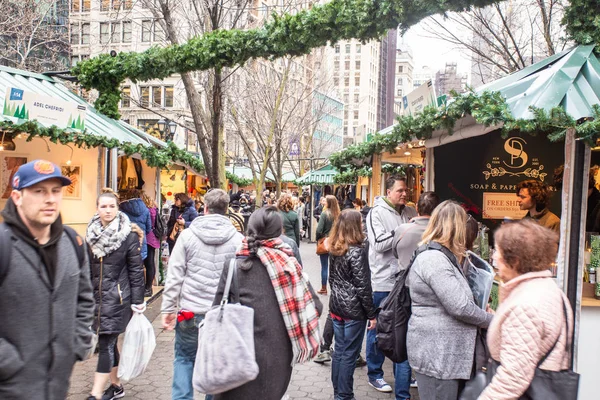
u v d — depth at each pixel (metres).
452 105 4.03
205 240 3.97
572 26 4.04
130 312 4.57
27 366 2.32
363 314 4.53
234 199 11.70
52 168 2.41
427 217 4.58
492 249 5.66
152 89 32.34
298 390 5.23
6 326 2.29
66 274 2.52
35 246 2.39
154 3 10.20
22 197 2.38
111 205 4.50
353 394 4.65
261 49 6.51
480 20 9.41
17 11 16.72
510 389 2.12
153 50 8.15
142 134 10.95
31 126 5.79
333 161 10.09
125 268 4.53
